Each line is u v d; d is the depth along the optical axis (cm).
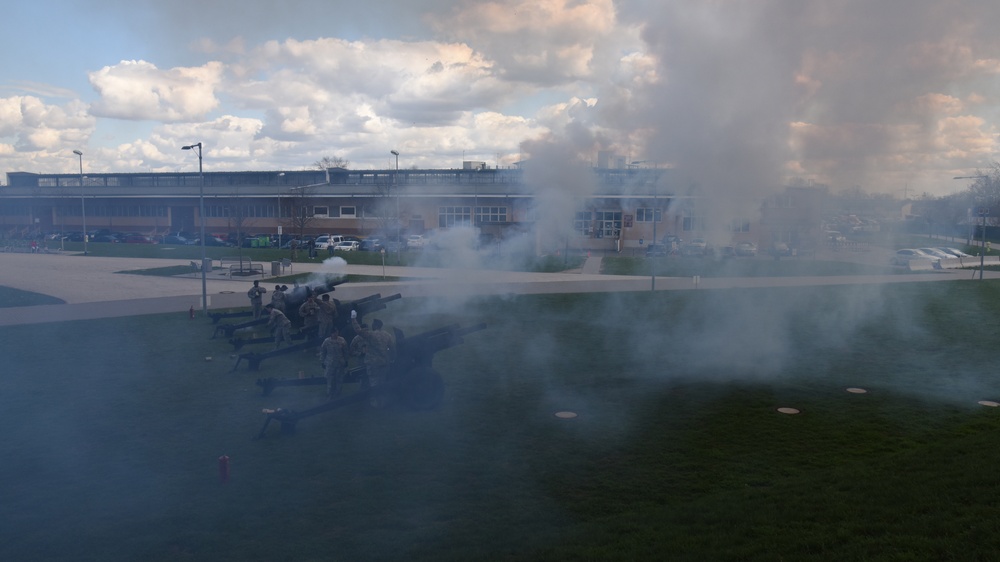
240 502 945
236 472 1056
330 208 6688
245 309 2838
